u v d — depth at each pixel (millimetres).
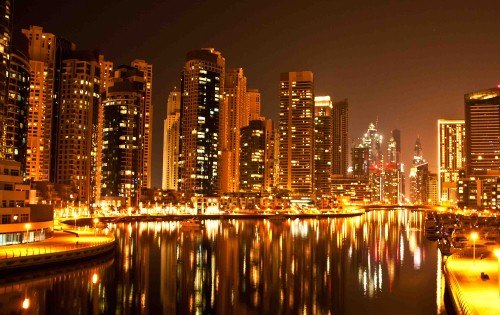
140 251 179000
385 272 139375
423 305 100750
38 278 116438
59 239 168125
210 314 93938
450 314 93438
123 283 116688
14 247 140750
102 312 92000
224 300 104375
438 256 172875
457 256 133250
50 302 96438
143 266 143375
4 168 148750
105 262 146500
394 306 100062
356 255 175500
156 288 113562
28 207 156750
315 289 116188
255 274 135000
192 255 171250
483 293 85000
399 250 190500
